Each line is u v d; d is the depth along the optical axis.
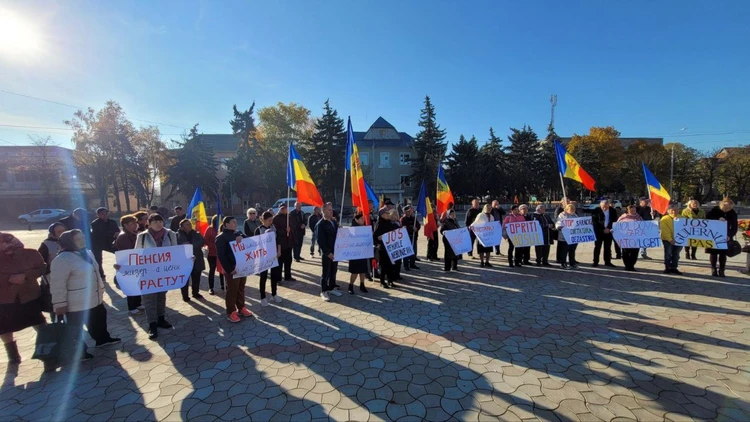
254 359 3.94
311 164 37.28
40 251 5.50
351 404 3.00
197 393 3.26
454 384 3.28
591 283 6.89
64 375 3.70
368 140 44.38
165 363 3.91
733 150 41.50
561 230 8.30
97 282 4.27
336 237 6.44
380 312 5.48
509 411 2.84
